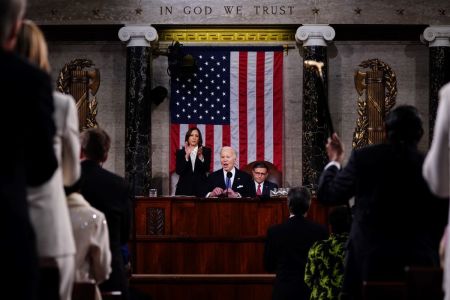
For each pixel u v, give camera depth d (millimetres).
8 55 4656
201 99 23453
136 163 22938
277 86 23531
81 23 23172
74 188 7664
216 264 17219
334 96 23594
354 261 7461
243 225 17688
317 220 17766
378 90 23578
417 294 5848
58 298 5387
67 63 23766
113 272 8570
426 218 7230
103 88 23812
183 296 15352
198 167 20938
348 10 23172
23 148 4641
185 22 23234
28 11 23219
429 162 5211
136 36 22984
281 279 11812
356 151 7391
